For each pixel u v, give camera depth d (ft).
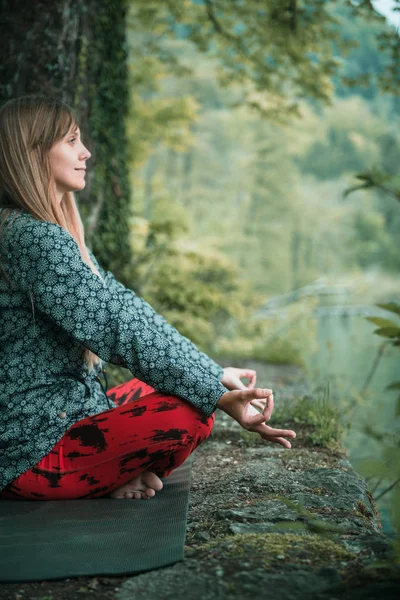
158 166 167.73
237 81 33.45
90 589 5.43
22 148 7.46
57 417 7.33
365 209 205.16
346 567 5.47
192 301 24.70
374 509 7.97
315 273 179.52
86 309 7.16
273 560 5.61
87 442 7.30
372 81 26.55
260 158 175.42
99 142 15.85
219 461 9.61
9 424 7.28
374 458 4.94
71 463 7.31
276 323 40.04
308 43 27.12
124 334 7.22
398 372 34.32
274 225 173.78
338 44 27.04
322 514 6.90
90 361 7.65
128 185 17.38
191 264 40.22
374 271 189.88
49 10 13.52
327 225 194.08
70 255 7.25
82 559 5.85
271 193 174.70
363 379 30.81
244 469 8.82
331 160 242.78
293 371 23.63
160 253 25.96
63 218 7.66
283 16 25.85
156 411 7.27
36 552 6.01
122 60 16.66
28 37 13.44
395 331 5.64
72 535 6.38
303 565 5.50
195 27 32.09
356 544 5.97
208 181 187.42
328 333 70.49
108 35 15.81
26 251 7.21
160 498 7.49
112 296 7.30
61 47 13.73
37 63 13.52
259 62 30.53
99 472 7.32
